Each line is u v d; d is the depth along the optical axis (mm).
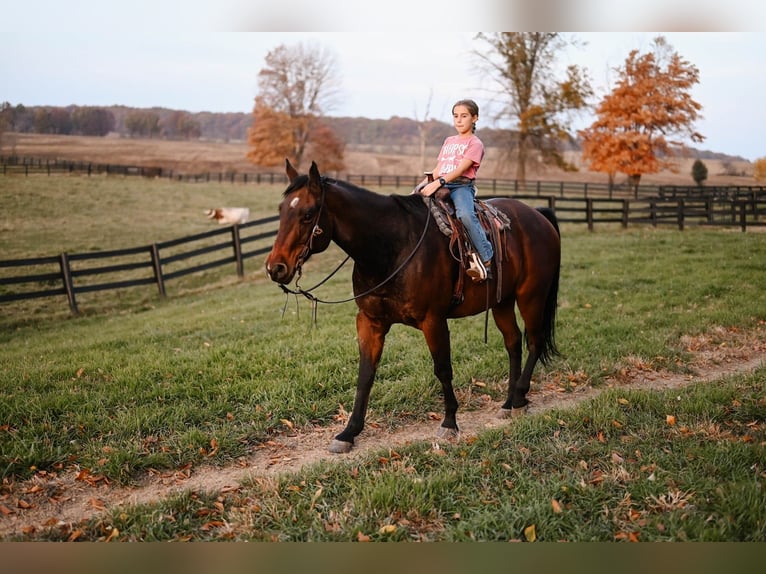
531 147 39000
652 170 38875
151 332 9391
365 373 5094
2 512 4145
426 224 4930
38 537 3766
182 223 26312
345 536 3553
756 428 4812
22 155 73938
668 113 38875
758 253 14062
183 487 4469
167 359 7281
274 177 51688
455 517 3701
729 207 26719
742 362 6992
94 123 106812
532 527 3473
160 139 108875
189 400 5918
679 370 6707
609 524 3559
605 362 6812
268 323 9312
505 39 36531
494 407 5934
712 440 4578
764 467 4082
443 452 4590
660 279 11562
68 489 4465
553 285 6141
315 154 55125
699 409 5152
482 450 4582
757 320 8477
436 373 5121
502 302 5785
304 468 4500
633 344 7391
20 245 20484
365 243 4695
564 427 4938
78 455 4875
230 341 8320
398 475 4129
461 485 4008
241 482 4340
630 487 3889
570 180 64125
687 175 66562
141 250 13992
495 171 40312
